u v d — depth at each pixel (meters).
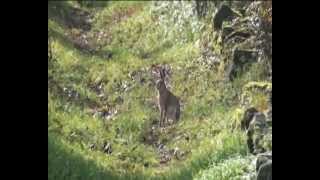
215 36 33.50
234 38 31.58
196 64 33.44
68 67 35.09
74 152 23.72
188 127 27.81
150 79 34.31
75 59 36.50
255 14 32.31
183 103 30.55
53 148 22.66
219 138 24.27
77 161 22.58
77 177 21.45
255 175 18.67
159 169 24.92
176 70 34.06
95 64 36.88
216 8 36.25
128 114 30.39
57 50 36.44
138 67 36.22
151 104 31.61
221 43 32.31
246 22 32.28
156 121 29.69
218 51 32.50
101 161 24.52
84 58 37.47
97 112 30.64
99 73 35.38
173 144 26.94
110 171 23.58
